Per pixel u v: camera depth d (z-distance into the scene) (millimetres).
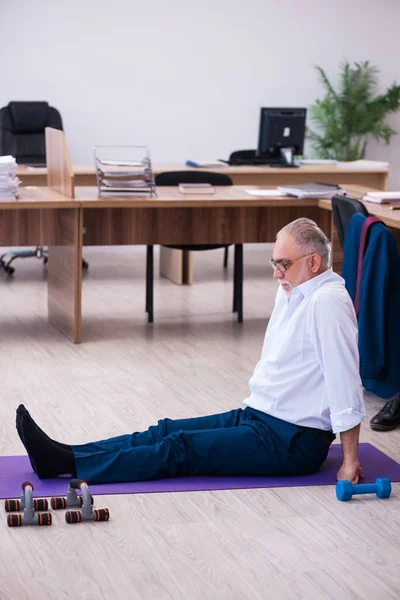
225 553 2830
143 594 2570
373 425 4070
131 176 5555
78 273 5367
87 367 4934
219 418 3529
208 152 9609
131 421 4086
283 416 3346
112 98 9203
